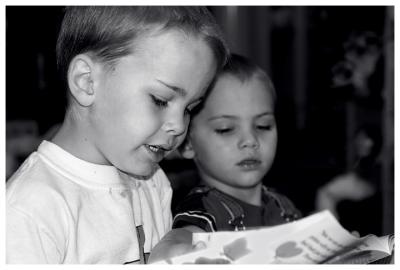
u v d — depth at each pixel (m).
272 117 1.60
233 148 1.54
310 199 3.18
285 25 4.42
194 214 1.39
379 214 2.81
